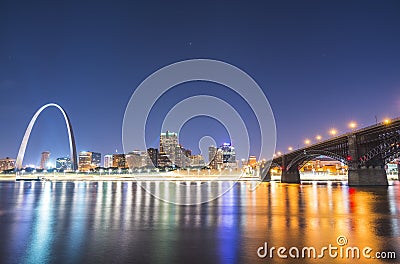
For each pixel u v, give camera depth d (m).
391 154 102.06
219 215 36.53
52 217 35.31
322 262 17.44
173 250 20.14
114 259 18.33
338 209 42.38
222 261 17.78
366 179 109.44
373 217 34.34
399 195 70.25
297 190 95.06
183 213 38.75
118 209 43.59
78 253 19.64
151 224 30.08
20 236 24.64
